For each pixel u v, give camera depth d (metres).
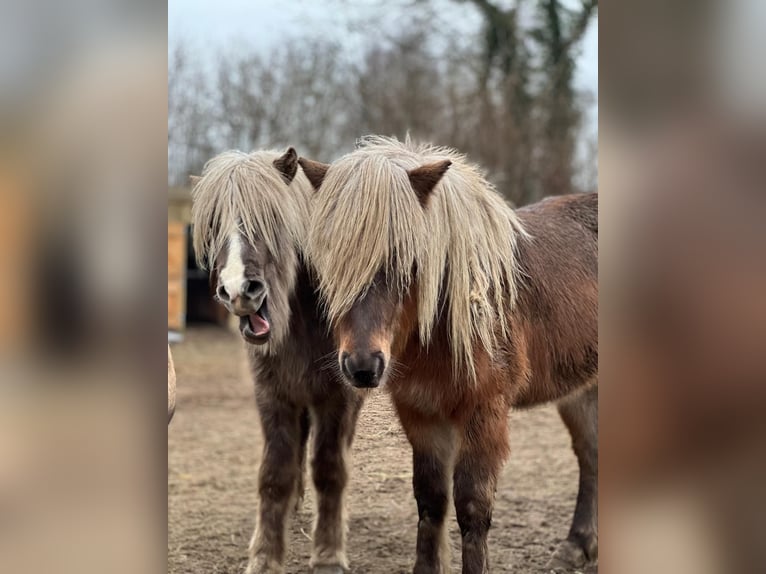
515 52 14.75
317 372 3.38
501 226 3.00
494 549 3.95
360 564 3.76
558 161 12.56
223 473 5.54
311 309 3.36
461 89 13.67
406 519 4.36
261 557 3.37
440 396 2.84
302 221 3.39
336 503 3.56
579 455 4.03
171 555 3.95
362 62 14.76
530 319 3.15
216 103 13.84
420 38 14.92
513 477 5.17
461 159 3.21
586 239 3.65
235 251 3.13
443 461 3.06
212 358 10.32
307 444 4.10
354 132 13.95
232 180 3.25
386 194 2.52
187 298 14.46
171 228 12.18
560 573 3.71
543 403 3.45
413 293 2.64
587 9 14.58
